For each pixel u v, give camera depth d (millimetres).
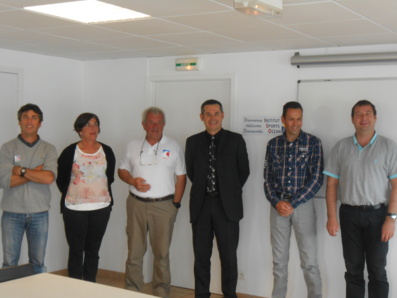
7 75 5117
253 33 4078
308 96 4652
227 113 5121
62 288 2398
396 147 4008
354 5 3137
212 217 4598
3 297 2266
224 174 4527
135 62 5574
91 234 4590
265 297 4926
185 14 3475
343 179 4160
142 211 4707
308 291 4465
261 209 4906
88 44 4777
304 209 4363
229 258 4613
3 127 5094
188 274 5375
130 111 5625
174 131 5434
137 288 4828
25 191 4254
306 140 4371
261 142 4895
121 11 3498
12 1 3217
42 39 4555
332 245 4570
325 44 4449
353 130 4461
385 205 4039
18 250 4316
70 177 4500
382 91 4332
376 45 4371
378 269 4055
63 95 5691
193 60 5164
